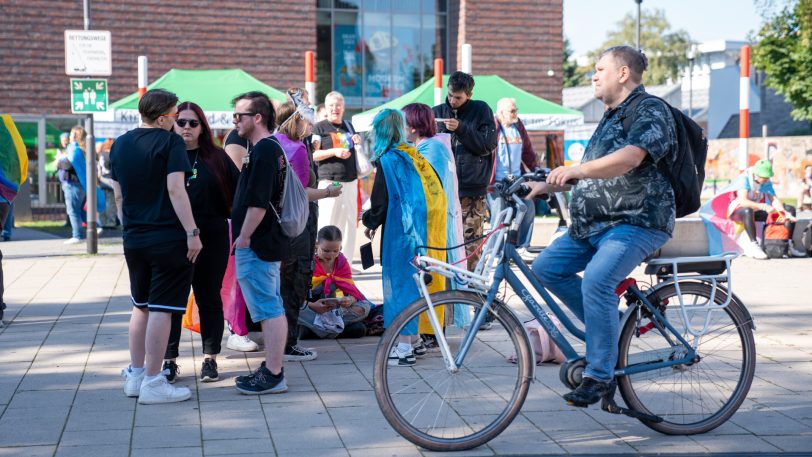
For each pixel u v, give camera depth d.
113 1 21.31
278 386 5.52
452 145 7.68
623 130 4.47
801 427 4.86
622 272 4.46
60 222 20.81
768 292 9.60
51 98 21.09
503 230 4.64
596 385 4.49
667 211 4.48
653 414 4.69
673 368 4.72
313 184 6.73
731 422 4.94
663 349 4.72
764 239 12.86
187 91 15.73
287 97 6.18
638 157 4.30
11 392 5.52
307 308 7.14
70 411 5.13
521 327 4.61
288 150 5.96
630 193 4.46
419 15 24.42
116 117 15.37
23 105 20.92
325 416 5.05
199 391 5.59
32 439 4.62
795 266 11.86
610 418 5.04
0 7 20.61
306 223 6.04
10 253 13.41
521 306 7.73
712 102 62.47
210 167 5.73
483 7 23.70
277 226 5.38
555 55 24.16
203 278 5.75
